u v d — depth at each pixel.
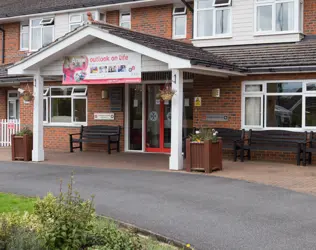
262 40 15.71
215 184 10.61
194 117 15.95
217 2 16.38
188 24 17.58
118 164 14.32
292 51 14.66
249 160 14.75
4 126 20.61
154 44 12.89
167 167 13.48
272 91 14.68
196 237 6.70
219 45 16.38
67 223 5.63
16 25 22.17
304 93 14.12
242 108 15.10
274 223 7.40
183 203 8.80
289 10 15.40
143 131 17.58
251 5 15.91
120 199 9.16
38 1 22.72
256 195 9.44
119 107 17.84
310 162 13.75
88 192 9.88
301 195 9.41
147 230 6.97
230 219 7.65
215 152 12.51
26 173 12.62
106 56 13.45
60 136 19.23
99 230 6.18
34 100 15.16
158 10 18.28
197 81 15.88
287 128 14.43
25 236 5.41
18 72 14.77
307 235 6.78
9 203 8.80
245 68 14.32
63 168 13.51
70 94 19.05
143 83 17.48
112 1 18.53
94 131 18.06
